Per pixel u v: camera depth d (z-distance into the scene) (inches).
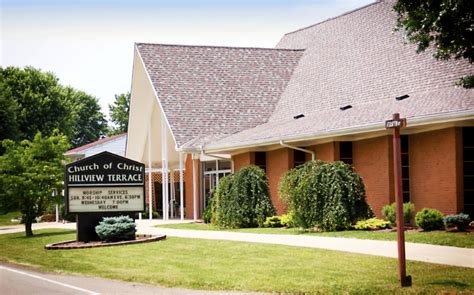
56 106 2773.1
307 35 1539.1
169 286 535.2
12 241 1038.4
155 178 1769.2
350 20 1386.6
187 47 1464.1
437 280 508.1
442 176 880.3
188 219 1411.2
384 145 957.2
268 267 599.2
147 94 1477.6
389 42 1172.5
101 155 925.2
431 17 536.4
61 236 1062.4
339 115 1049.5
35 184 1119.6
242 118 1327.5
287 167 1124.5
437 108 830.5
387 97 1035.9
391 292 475.5
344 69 1240.2
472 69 925.2
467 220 784.3
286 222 989.8
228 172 1352.1
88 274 619.8
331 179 874.8
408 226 879.1
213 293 498.0
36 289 541.0
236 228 1034.7
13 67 2802.7
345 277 534.3
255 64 1450.5
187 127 1295.5
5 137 2375.7
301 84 1348.4
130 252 762.8
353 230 860.0
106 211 922.7
